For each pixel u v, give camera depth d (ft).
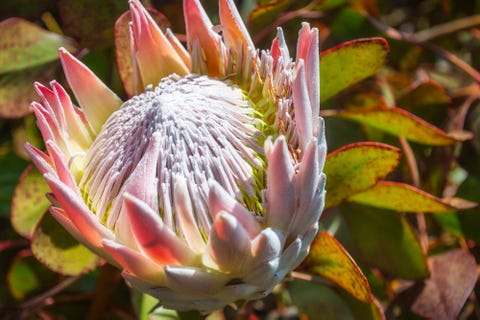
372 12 2.92
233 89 2.36
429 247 2.76
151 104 2.29
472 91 2.89
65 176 2.20
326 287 2.57
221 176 2.23
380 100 2.77
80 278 2.81
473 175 2.80
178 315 2.44
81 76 2.39
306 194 2.17
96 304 2.67
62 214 2.24
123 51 2.54
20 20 2.72
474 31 3.05
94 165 2.30
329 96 2.61
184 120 2.27
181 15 2.85
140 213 2.10
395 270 2.60
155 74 2.43
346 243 2.66
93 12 2.70
